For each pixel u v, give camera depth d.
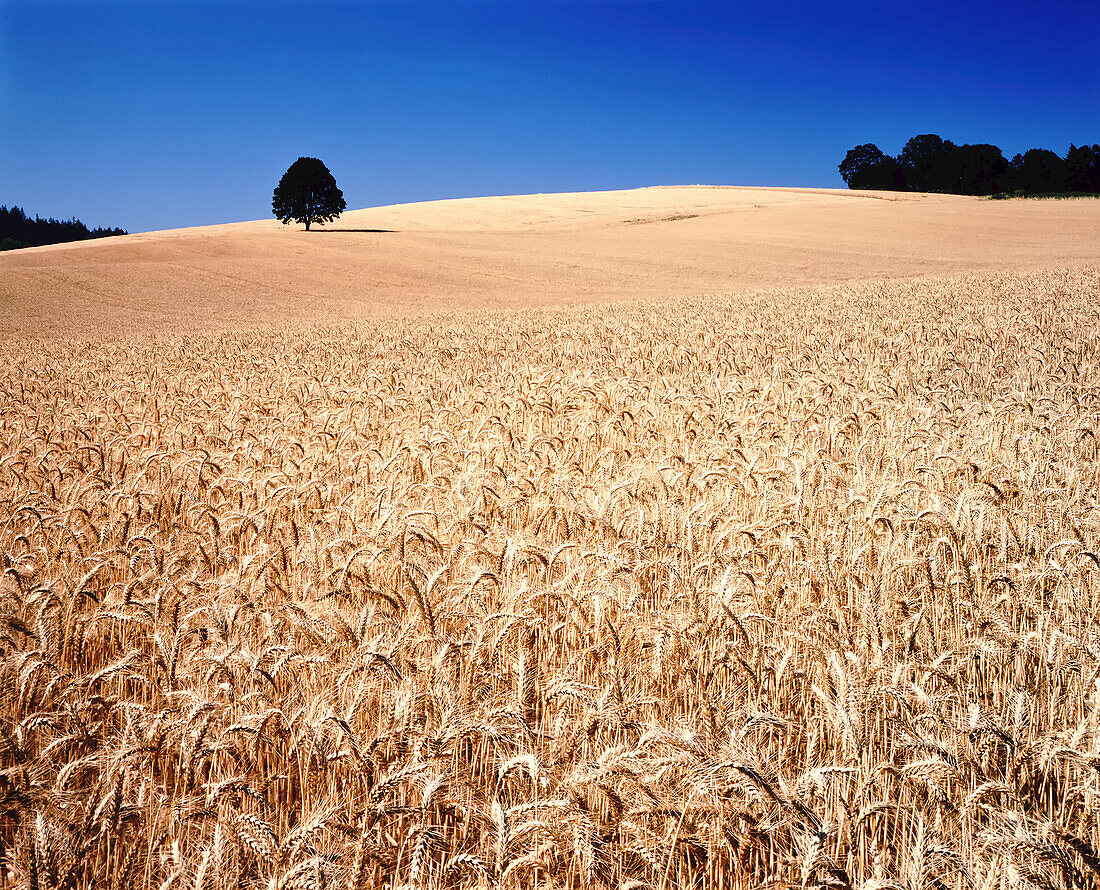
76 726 3.41
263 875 2.89
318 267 60.09
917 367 14.06
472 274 58.00
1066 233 67.88
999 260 55.12
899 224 75.50
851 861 2.92
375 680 3.77
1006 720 3.61
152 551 4.97
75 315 43.12
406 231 83.88
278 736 3.50
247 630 4.39
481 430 9.22
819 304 31.64
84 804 2.94
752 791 2.70
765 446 7.96
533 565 5.39
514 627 4.31
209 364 21.89
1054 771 3.35
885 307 28.11
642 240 71.94
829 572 4.80
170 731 3.30
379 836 2.85
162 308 46.12
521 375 15.52
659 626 4.10
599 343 22.27
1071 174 122.31
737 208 93.75
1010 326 19.69
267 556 5.18
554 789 3.08
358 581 4.72
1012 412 9.66
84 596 4.39
